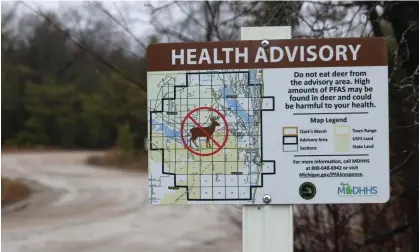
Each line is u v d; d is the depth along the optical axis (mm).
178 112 3064
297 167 2998
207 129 3049
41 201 18531
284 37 3049
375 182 2967
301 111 3004
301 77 3008
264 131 3018
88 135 45594
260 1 5695
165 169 3064
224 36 5742
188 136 3057
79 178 26969
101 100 42281
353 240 5137
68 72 43688
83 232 11961
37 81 46469
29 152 42344
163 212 14406
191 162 3055
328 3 5527
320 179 2986
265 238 3035
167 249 9648
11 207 16969
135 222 13148
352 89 2988
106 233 11703
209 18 5723
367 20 5344
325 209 5109
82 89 45375
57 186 23234
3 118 45906
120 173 30188
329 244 5086
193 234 10797
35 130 46812
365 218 5145
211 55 3053
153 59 3076
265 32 3059
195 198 3045
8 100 45969
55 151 43125
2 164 32844
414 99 4719
